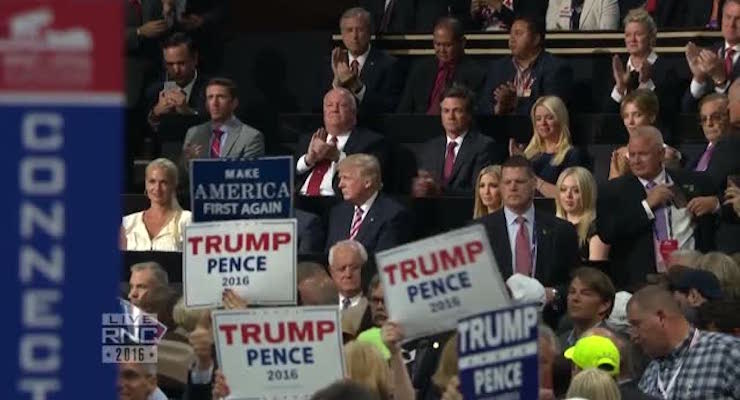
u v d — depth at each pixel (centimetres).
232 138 1593
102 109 446
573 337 1152
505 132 1576
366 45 1689
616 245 1349
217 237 1011
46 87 445
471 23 1802
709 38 1683
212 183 1066
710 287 1135
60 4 444
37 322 448
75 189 447
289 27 1875
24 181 445
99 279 449
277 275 1005
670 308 999
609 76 1700
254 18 1870
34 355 448
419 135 1579
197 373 1011
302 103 1759
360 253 1178
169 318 1158
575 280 1137
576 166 1434
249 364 904
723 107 1446
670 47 1688
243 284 1009
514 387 716
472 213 1403
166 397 1041
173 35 1703
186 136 1600
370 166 1390
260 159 1063
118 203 451
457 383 849
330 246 1397
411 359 1030
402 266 869
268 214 1064
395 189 1558
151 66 1734
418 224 1412
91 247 448
